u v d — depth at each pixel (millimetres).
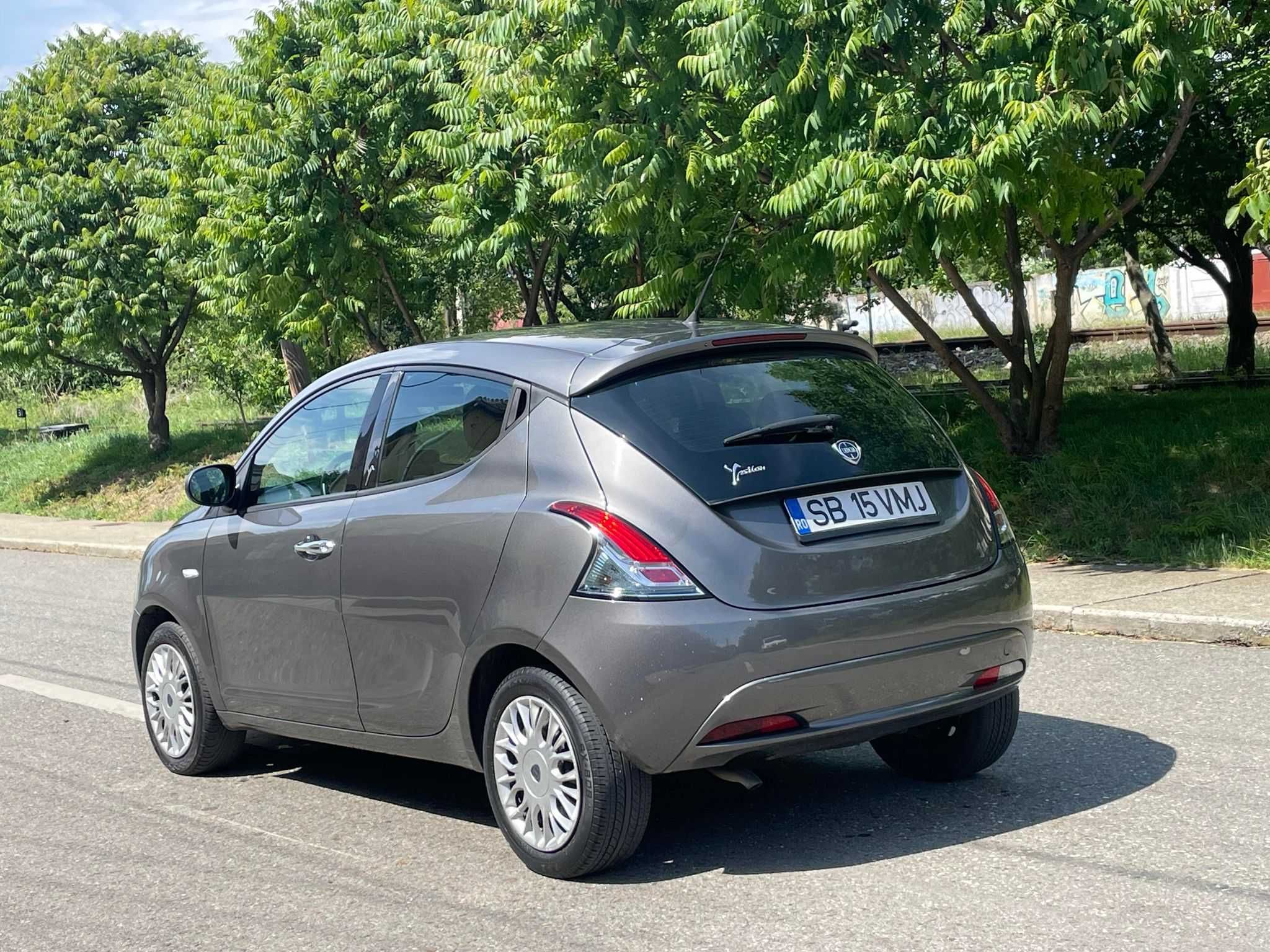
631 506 4445
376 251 18562
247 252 18016
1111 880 4301
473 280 21828
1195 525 10758
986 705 5152
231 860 5230
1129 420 15352
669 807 5438
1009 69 10008
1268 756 5574
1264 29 12523
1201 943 3770
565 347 4969
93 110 24828
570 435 4664
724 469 4496
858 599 4480
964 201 9758
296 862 5148
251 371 28250
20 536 20703
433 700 5020
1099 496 11953
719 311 15500
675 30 11578
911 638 4543
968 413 17328
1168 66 10398
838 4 10508
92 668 9602
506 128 13688
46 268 24359
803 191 10492
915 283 19906
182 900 4812
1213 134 16531
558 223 16547
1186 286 44781
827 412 4824
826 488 4586
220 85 18844
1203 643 7863
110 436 30031
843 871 4559
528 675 4629
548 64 12133
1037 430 14047
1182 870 4348
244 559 5914
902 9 10305
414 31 17234
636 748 4355
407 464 5270
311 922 4488
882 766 5840
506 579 4645
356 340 24328
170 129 22406
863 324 49000
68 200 24078
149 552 6645
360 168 17750
